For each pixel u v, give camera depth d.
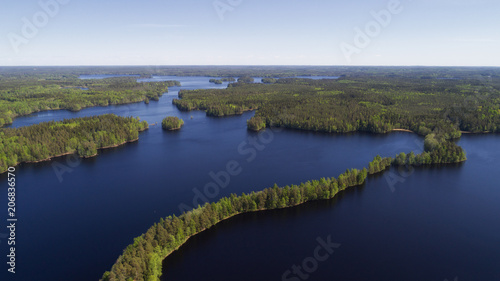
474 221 131.25
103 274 98.62
